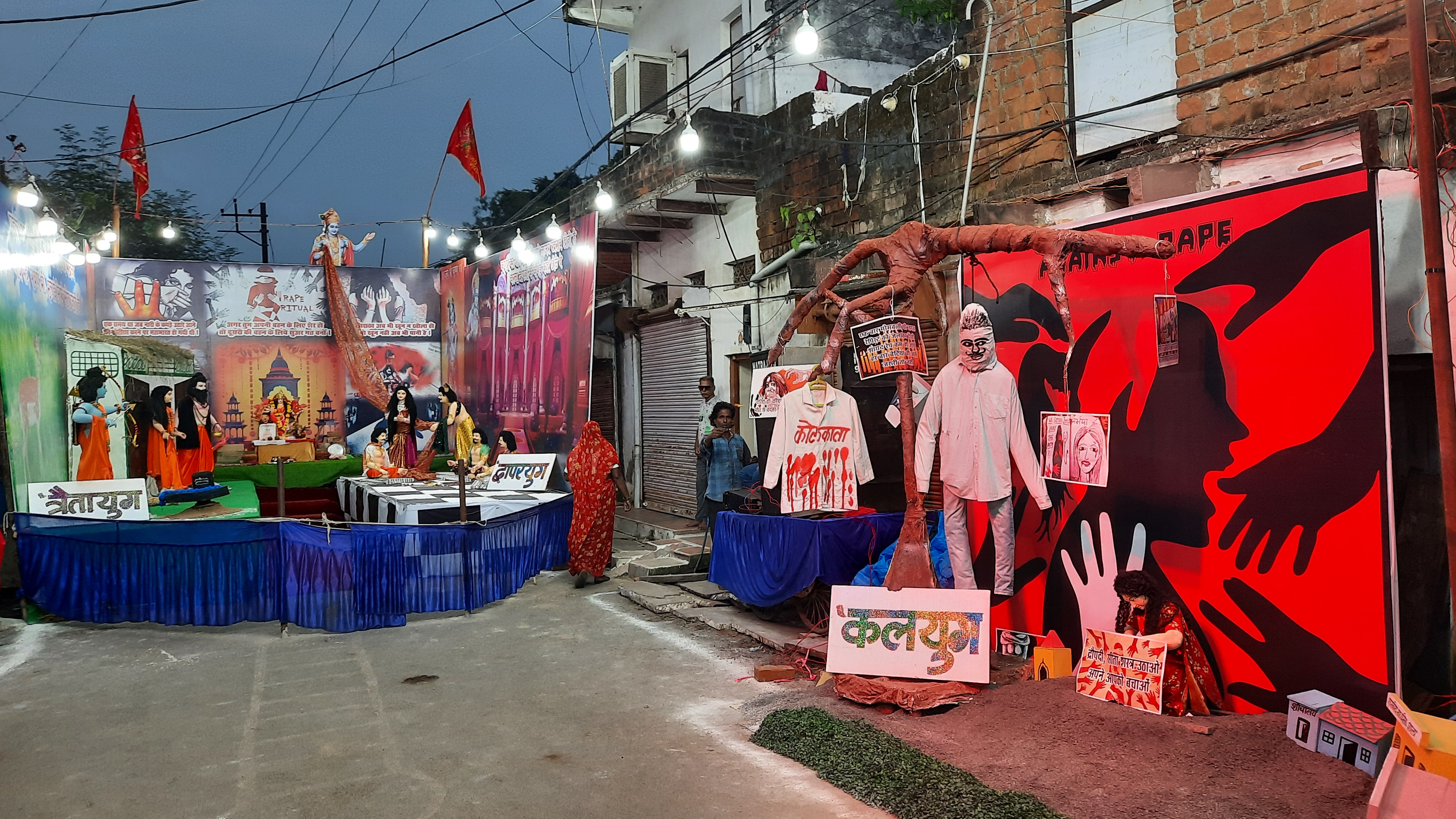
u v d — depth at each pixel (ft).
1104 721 15.39
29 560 28.66
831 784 15.17
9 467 31.71
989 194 26.00
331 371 55.21
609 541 33.24
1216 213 16.87
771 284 36.35
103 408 37.52
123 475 38.42
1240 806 12.54
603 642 25.03
